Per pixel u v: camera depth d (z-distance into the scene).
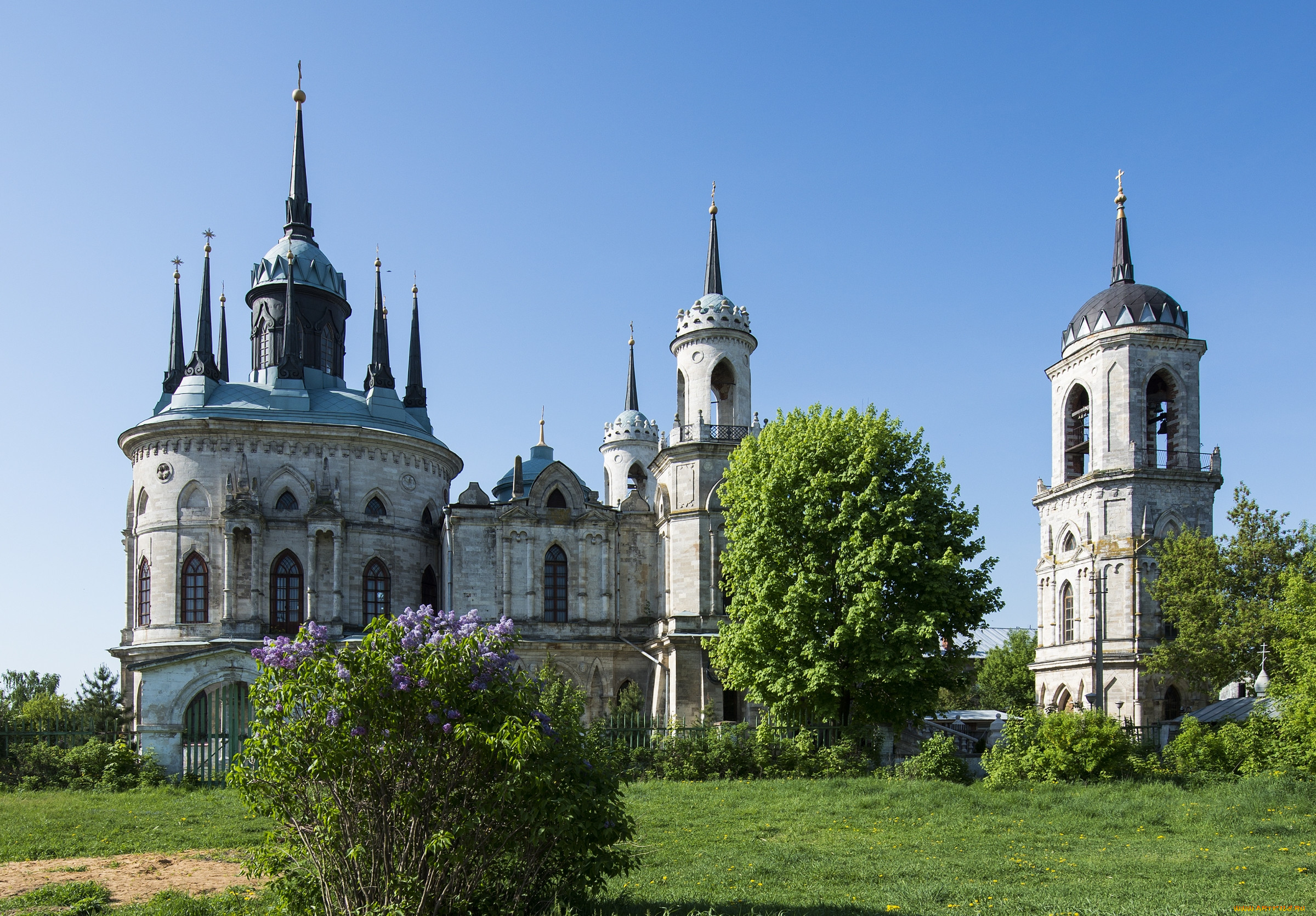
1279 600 56.28
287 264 77.56
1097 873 21.02
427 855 14.62
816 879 20.36
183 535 66.44
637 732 45.47
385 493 71.38
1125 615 66.75
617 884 19.47
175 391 72.44
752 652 47.84
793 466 47.75
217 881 20.45
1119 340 69.81
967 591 45.53
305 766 14.57
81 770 40.59
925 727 62.06
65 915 17.27
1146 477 67.75
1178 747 40.72
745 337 67.88
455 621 16.45
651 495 108.25
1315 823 27.92
